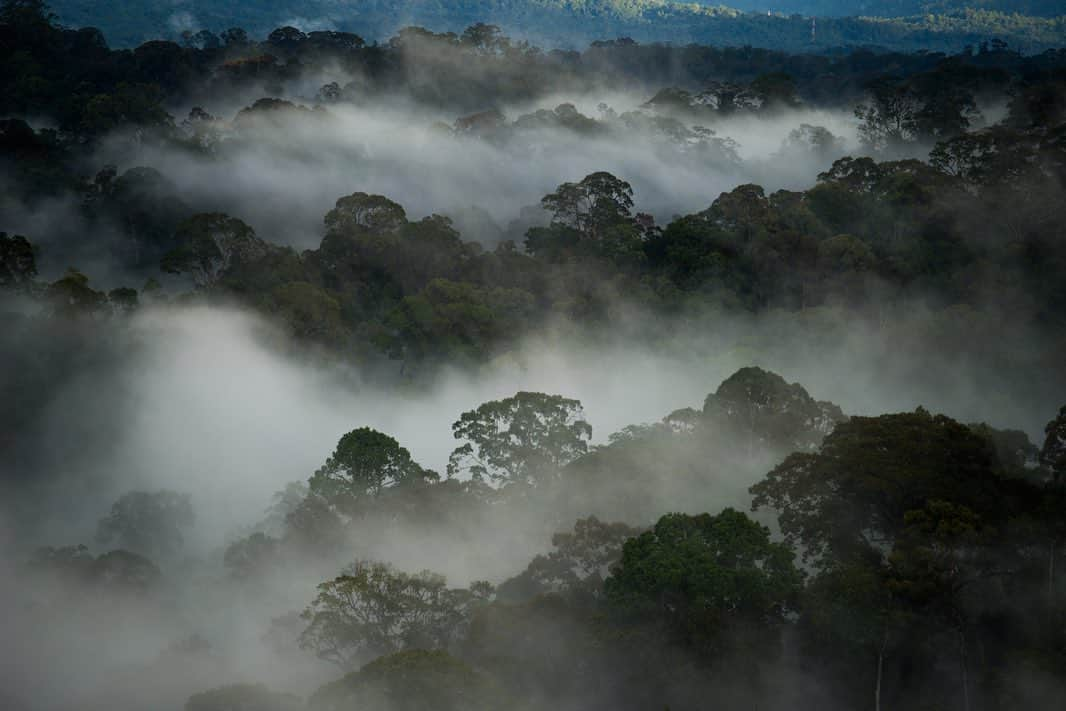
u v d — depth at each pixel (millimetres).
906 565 53312
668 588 55031
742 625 54062
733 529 59031
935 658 55344
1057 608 54938
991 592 54531
